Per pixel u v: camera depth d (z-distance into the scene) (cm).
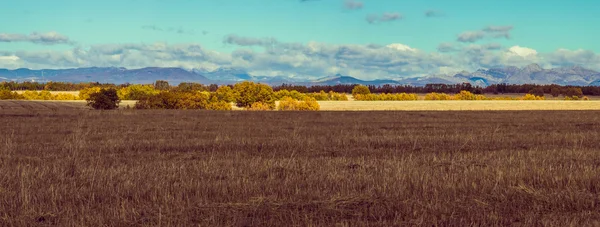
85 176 1060
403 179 1021
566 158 1412
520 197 900
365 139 1978
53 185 971
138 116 3609
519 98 15562
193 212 801
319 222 756
